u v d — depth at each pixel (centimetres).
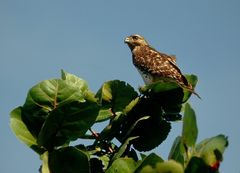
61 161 831
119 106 1007
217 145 656
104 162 962
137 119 986
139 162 833
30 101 910
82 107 888
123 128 984
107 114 1005
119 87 1005
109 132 974
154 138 978
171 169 612
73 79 1041
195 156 659
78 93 904
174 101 1018
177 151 712
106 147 984
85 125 891
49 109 909
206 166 659
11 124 902
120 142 984
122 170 828
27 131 907
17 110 912
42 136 878
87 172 833
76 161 833
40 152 891
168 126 984
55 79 916
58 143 889
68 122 886
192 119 683
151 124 981
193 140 684
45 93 910
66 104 881
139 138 981
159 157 770
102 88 1003
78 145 934
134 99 1009
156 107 988
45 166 827
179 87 1002
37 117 911
